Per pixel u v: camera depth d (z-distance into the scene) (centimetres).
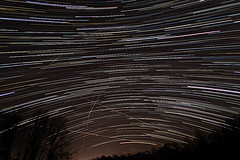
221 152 291
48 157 466
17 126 453
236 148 279
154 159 404
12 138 435
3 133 428
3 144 420
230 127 338
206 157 294
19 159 428
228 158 266
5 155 415
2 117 450
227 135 327
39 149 467
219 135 339
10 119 453
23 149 445
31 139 463
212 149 311
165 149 416
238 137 308
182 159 328
